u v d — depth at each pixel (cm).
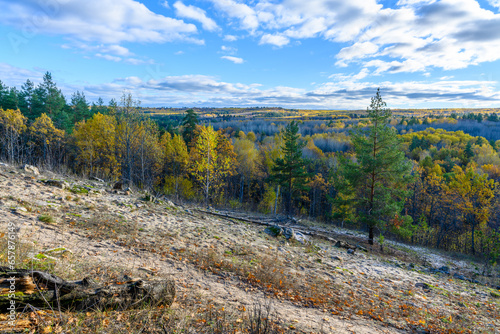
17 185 952
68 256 539
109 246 693
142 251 725
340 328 516
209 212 1639
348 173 2002
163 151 4100
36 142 3991
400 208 1830
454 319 690
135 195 1459
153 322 375
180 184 3622
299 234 1442
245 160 5031
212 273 703
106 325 338
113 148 3572
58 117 4909
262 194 5047
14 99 4988
